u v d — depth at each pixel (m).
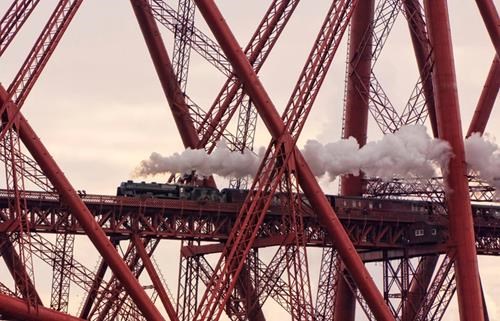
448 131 169.00
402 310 174.38
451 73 169.25
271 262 163.25
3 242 153.75
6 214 157.25
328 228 159.88
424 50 176.62
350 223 173.38
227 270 153.88
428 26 170.75
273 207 163.50
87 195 158.50
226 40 156.88
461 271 167.88
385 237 175.62
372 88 179.38
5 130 144.38
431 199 173.75
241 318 164.50
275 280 163.62
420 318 171.88
